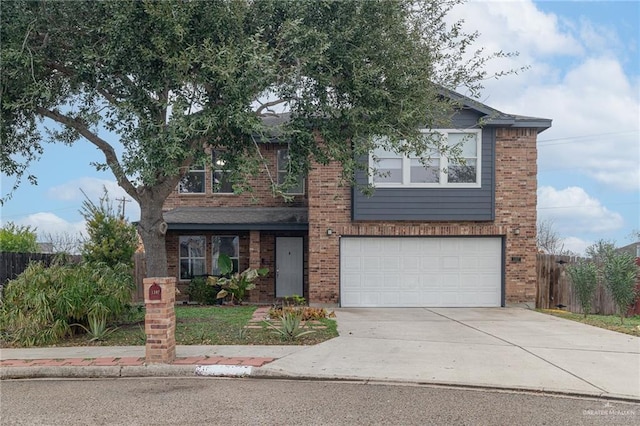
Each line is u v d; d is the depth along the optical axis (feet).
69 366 24.77
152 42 27.43
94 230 48.32
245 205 61.16
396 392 21.61
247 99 27.89
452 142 51.16
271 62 28.32
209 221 55.01
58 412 18.94
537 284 54.39
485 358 27.30
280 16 30.35
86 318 33.71
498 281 52.24
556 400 20.80
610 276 41.24
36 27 29.40
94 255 47.11
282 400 20.33
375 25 30.14
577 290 44.34
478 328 37.52
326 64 29.58
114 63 28.71
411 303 52.11
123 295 35.22
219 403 19.92
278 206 60.90
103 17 29.58
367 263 52.19
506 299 51.78
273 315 40.42
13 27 28.63
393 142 30.60
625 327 37.96
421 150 33.06
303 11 29.45
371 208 51.34
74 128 35.01
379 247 52.21
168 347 25.31
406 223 51.70
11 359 26.55
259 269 55.52
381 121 30.58
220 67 25.88
